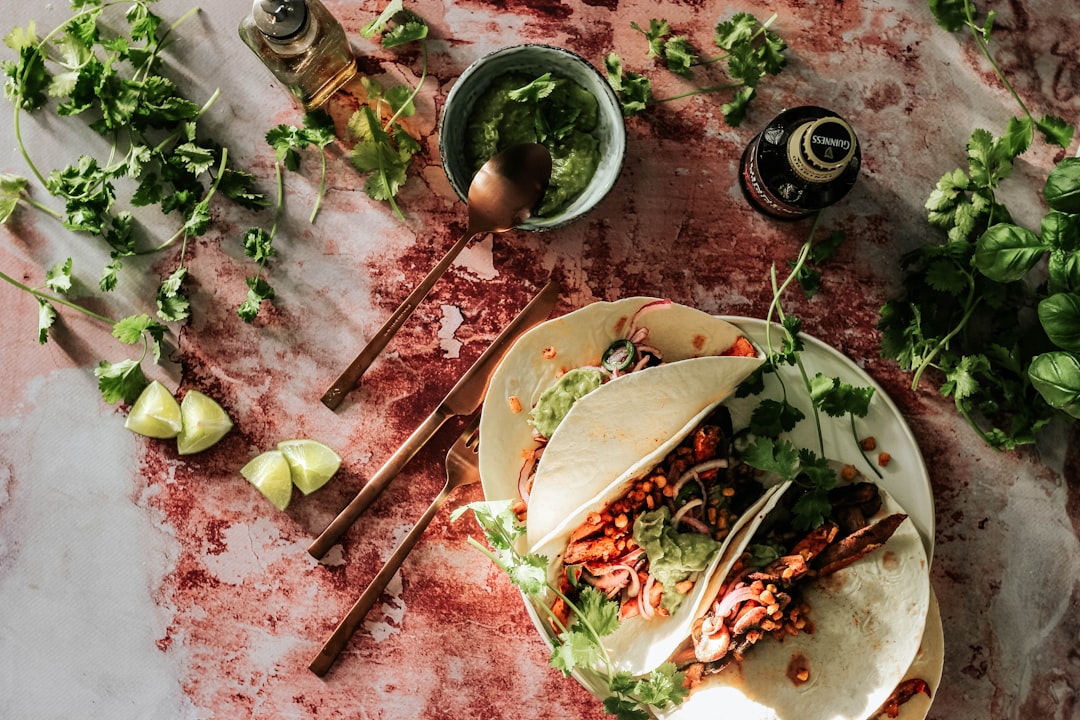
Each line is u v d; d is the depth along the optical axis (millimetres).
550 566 784
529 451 791
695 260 819
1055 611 819
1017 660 819
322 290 818
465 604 818
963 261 795
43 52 810
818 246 809
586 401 732
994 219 791
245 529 818
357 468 819
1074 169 742
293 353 817
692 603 764
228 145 815
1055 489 818
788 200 772
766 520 797
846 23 820
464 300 817
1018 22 823
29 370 815
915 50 821
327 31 771
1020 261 744
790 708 787
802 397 803
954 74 822
